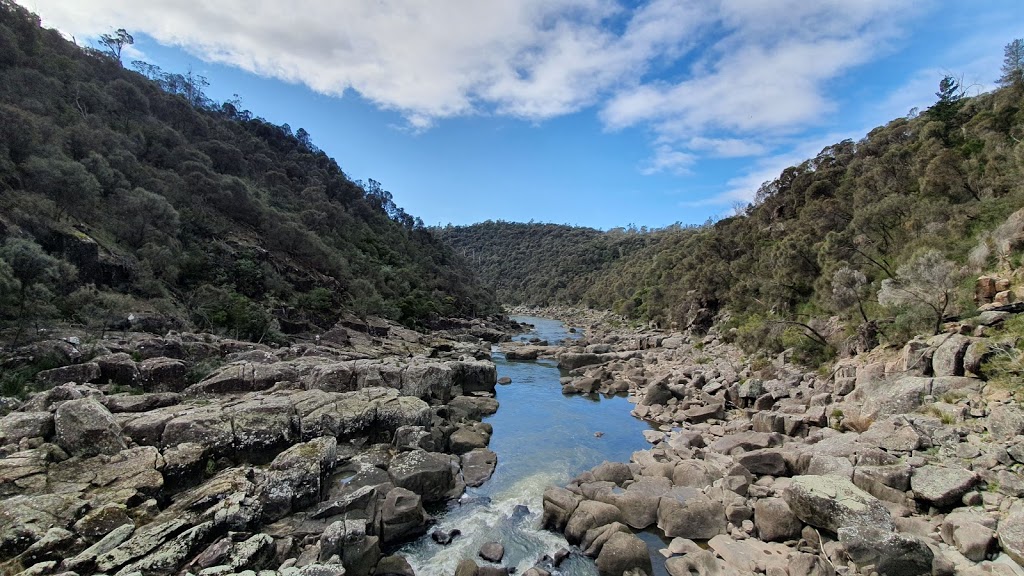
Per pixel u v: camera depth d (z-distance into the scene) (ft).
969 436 49.01
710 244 249.55
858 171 183.52
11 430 51.08
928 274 76.69
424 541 48.96
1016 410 48.49
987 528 36.68
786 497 46.57
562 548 47.29
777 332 127.54
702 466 59.52
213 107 404.36
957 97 181.27
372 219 427.74
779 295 157.99
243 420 62.54
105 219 151.43
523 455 74.18
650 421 93.97
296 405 70.59
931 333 73.15
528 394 121.49
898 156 145.07
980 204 96.07
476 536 49.88
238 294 168.35
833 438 60.49
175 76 383.24
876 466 48.39
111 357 81.41
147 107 268.00
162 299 136.26
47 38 252.62
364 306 233.76
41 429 52.80
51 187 127.44
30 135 134.62
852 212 151.94
